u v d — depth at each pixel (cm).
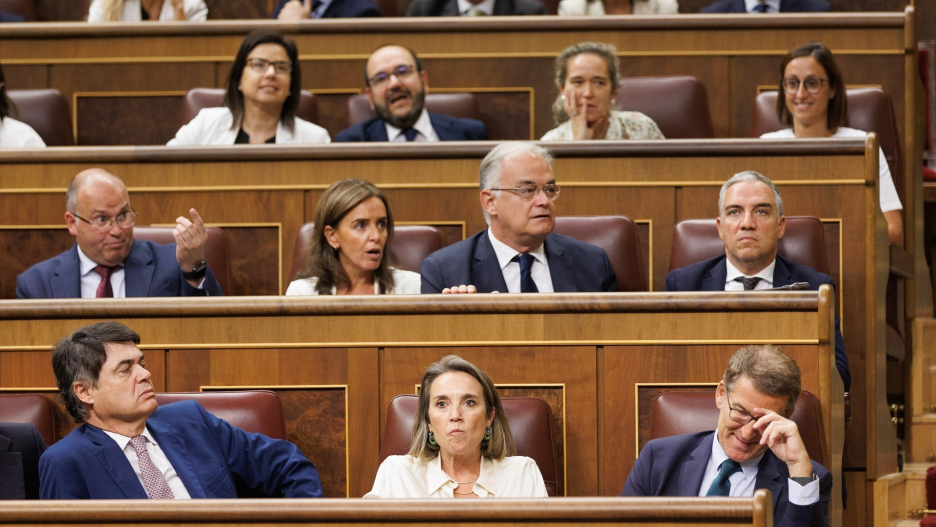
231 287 783
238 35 1041
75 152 832
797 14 988
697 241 747
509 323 627
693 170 787
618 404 618
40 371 648
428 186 809
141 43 1047
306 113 995
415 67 947
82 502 459
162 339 647
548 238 730
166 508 456
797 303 604
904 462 893
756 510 424
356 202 722
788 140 768
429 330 633
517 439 594
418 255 771
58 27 1048
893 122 905
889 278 862
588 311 621
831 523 582
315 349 641
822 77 880
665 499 433
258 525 454
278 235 820
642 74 1012
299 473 591
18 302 648
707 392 602
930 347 946
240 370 644
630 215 793
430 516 446
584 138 894
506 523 443
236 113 940
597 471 617
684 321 615
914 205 923
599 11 1154
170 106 1044
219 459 582
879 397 748
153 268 757
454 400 555
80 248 758
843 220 753
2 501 461
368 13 1132
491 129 1020
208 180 827
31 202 831
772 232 696
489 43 1023
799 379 536
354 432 635
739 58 999
